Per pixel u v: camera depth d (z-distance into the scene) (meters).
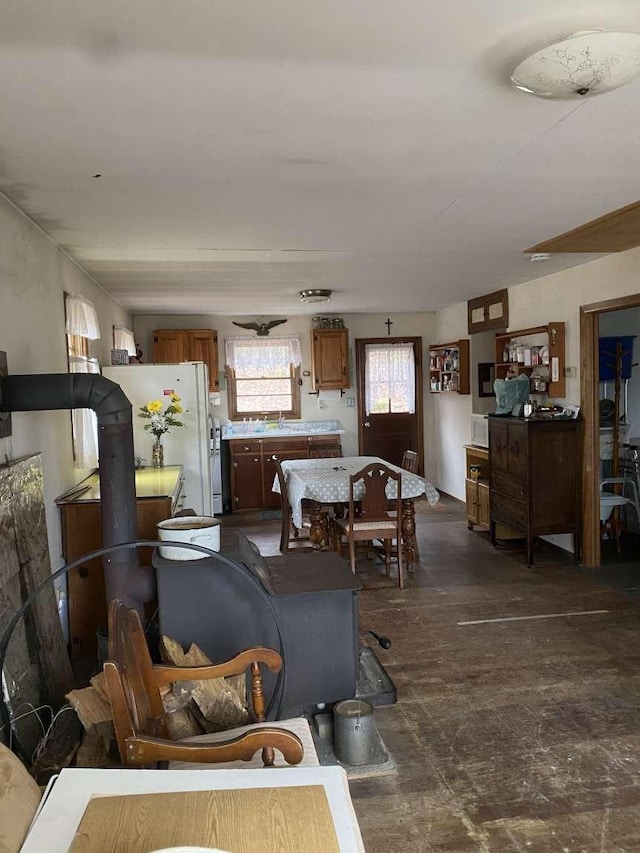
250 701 2.33
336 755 2.44
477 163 2.51
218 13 1.42
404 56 1.64
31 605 2.52
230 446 7.33
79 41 1.52
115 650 1.63
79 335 3.96
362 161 2.44
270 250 3.99
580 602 4.12
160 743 1.60
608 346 5.63
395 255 4.29
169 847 1.21
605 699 2.88
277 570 2.66
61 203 2.84
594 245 4.09
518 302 5.81
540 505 4.90
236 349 7.75
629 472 5.48
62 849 1.26
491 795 2.24
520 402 5.49
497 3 1.41
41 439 3.10
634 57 1.54
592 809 2.16
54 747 2.27
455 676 3.14
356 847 1.25
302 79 1.75
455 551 5.43
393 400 8.13
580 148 2.36
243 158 2.37
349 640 2.50
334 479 4.85
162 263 4.24
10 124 2.01
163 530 2.40
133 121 2.01
